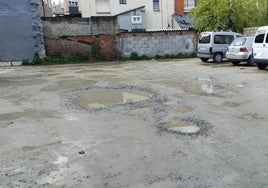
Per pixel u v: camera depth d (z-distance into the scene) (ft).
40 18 68.90
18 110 25.43
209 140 17.24
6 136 18.92
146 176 13.16
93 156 15.43
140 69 52.37
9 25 67.15
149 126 19.95
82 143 17.29
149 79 39.86
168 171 13.58
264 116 21.56
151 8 112.78
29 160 15.21
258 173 13.24
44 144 17.35
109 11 111.24
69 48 72.08
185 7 116.88
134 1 112.37
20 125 21.17
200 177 12.98
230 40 60.80
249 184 12.32
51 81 40.83
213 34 59.31
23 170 14.11
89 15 109.81
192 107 24.53
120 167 14.10
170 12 114.62
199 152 15.60
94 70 52.80
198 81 37.04
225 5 72.74
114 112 23.67
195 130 18.99
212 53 59.67
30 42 68.64
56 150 16.39
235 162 14.35
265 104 24.86
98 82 38.50
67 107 25.82
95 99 28.53
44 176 13.44
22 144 17.46
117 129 19.53
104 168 14.05
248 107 24.08
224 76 40.50
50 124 21.13
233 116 21.76
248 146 16.22
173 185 12.35
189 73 44.68
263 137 17.48
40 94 31.96
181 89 32.14
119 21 107.14
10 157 15.64
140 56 76.07
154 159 14.89
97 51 73.41
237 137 17.58
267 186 12.14
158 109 24.13
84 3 109.40
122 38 74.43
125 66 58.85
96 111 24.14
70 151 16.19
